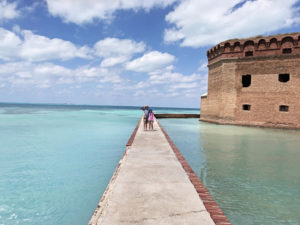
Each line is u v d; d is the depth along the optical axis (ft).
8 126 82.23
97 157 35.14
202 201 11.75
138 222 9.43
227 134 59.82
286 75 90.68
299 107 73.82
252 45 82.17
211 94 99.45
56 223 15.52
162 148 27.25
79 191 21.36
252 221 15.40
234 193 20.08
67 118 136.36
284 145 43.37
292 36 74.69
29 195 20.27
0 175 25.99
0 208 17.69
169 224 9.29
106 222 9.41
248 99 83.05
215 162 30.25
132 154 23.80
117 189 13.41
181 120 125.29
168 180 15.23
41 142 48.96
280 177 24.39
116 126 89.76
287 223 15.16
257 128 77.97
